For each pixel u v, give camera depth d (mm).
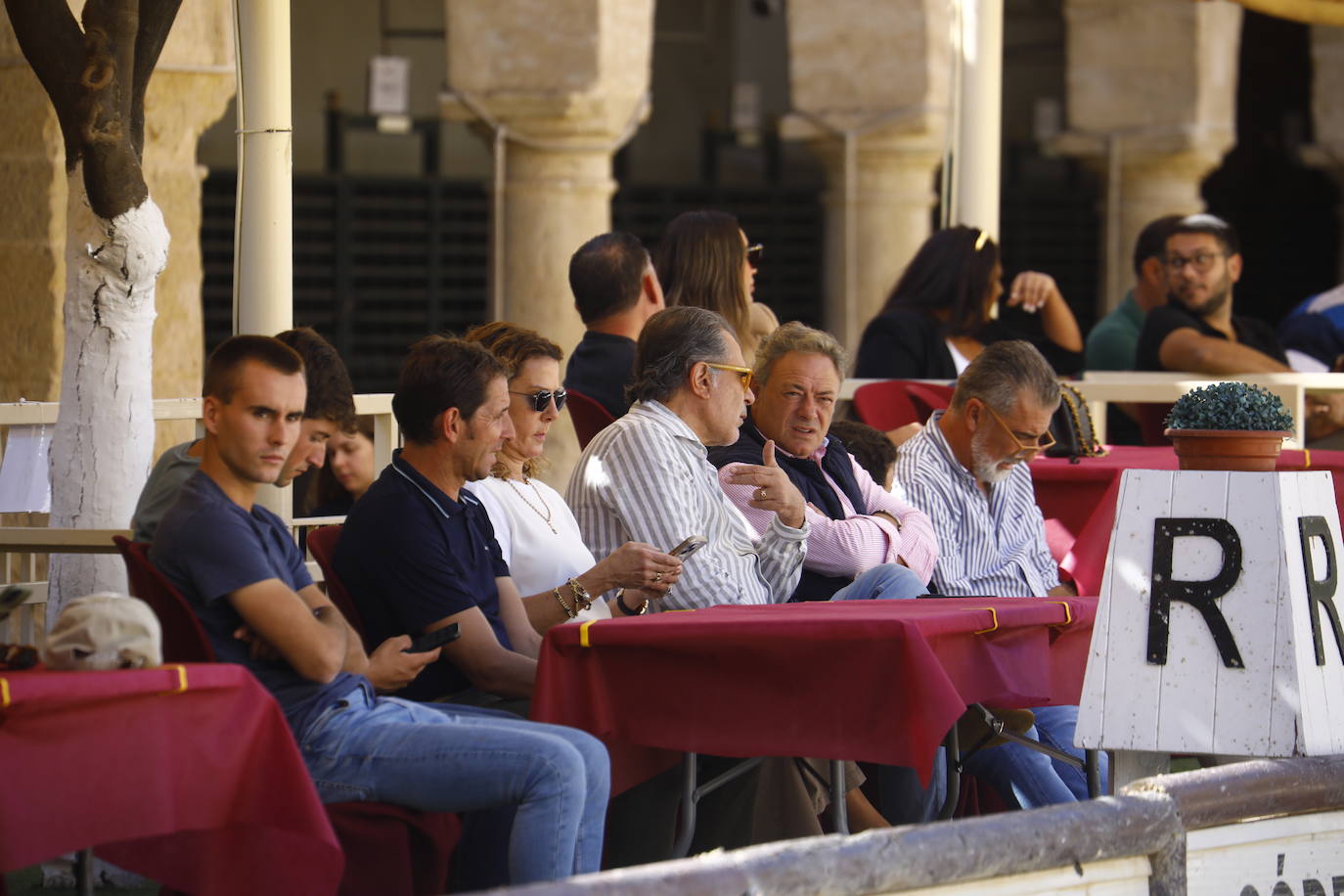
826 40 33000
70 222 11688
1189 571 9070
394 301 39844
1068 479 15625
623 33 28719
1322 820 8852
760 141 42500
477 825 10070
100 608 7816
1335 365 22391
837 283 34188
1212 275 19969
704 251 15820
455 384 10281
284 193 12844
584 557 11656
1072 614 10641
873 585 11852
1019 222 44000
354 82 40031
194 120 20250
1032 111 44469
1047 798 11453
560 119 28469
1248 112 46062
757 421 13117
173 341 20391
